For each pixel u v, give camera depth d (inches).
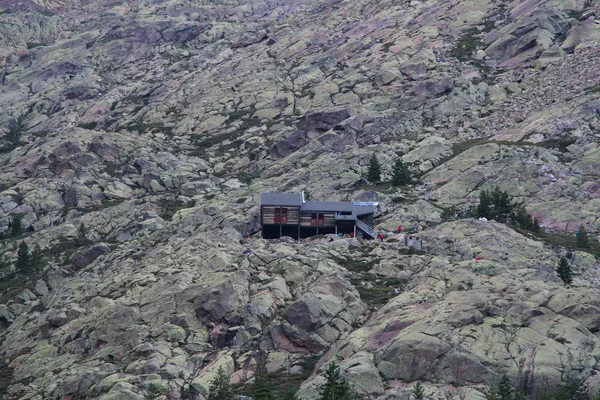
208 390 4638.3
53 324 5866.1
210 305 5295.3
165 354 4975.4
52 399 4884.4
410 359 4448.8
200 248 6397.6
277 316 5187.0
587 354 4392.2
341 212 6815.9
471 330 4564.5
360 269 5954.7
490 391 4185.5
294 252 6038.4
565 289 4832.7
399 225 7007.9
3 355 5826.8
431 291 5191.9
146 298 5693.9
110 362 5113.2
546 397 4124.0
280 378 4717.0
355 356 4579.2
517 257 6131.9
